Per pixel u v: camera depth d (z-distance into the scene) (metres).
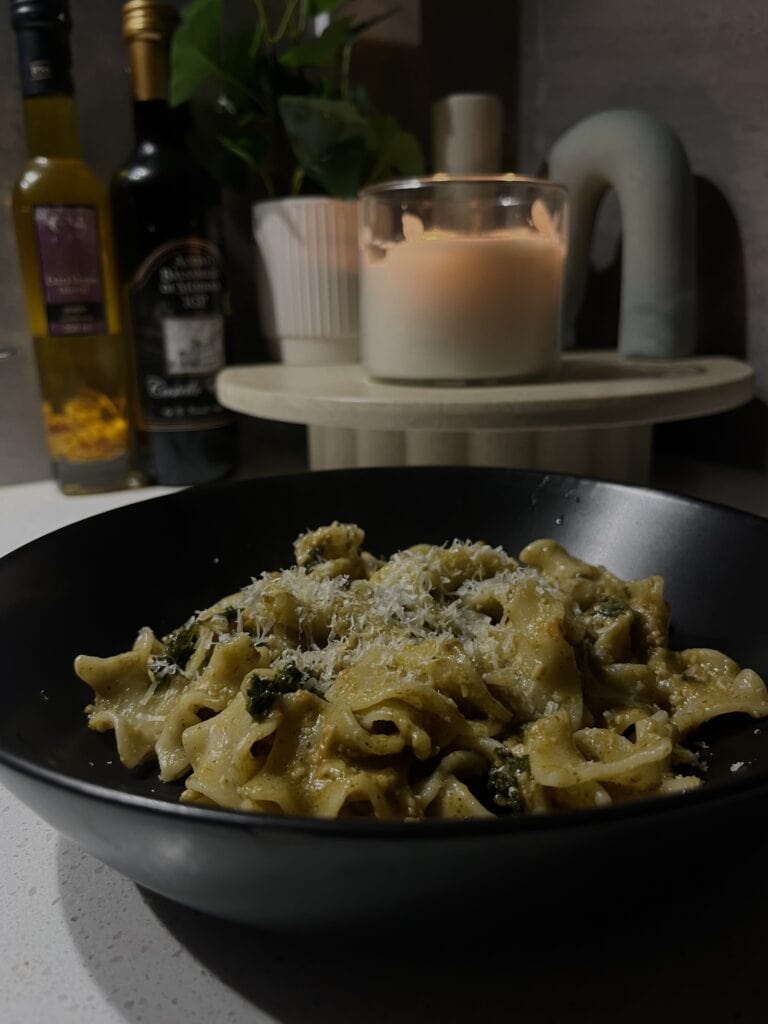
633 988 0.17
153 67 0.43
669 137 0.46
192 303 0.45
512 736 0.24
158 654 0.27
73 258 0.43
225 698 0.24
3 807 0.23
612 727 0.24
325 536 0.31
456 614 0.26
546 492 0.33
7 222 0.46
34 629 0.25
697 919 0.19
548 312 0.41
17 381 0.48
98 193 0.44
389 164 0.53
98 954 0.18
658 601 0.28
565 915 0.16
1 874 0.20
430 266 0.40
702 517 0.29
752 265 0.46
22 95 0.43
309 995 0.17
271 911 0.16
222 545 0.32
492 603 0.28
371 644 0.25
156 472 0.48
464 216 0.42
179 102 0.44
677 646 0.28
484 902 0.15
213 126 0.49
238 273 0.54
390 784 0.21
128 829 0.15
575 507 0.32
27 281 0.44
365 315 0.44
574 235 0.51
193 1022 0.16
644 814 0.14
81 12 0.46
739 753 0.23
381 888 0.14
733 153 0.46
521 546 0.33
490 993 0.17
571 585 0.29
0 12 0.44
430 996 0.17
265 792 0.21
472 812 0.21
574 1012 0.16
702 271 0.50
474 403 0.37
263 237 0.50
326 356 0.51
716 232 0.48
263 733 0.22
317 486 0.34
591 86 0.55
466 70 0.59
